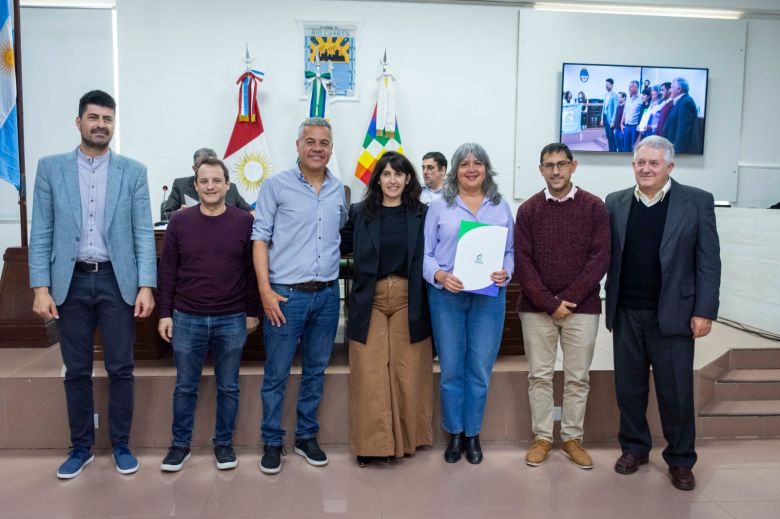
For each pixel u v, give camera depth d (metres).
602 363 3.08
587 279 2.40
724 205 4.70
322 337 2.54
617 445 2.82
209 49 5.10
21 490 2.32
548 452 2.67
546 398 2.60
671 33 5.39
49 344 3.40
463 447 2.65
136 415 2.73
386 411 2.48
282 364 2.46
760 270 4.00
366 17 5.19
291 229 2.40
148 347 3.03
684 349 2.34
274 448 2.50
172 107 5.11
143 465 2.55
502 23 5.30
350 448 2.70
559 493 2.33
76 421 2.46
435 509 2.20
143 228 2.43
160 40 5.06
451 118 5.34
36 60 5.22
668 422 2.40
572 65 5.28
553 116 5.39
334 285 2.52
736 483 2.43
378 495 2.30
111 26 5.23
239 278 2.45
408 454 2.67
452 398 2.54
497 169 5.43
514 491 2.34
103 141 2.29
